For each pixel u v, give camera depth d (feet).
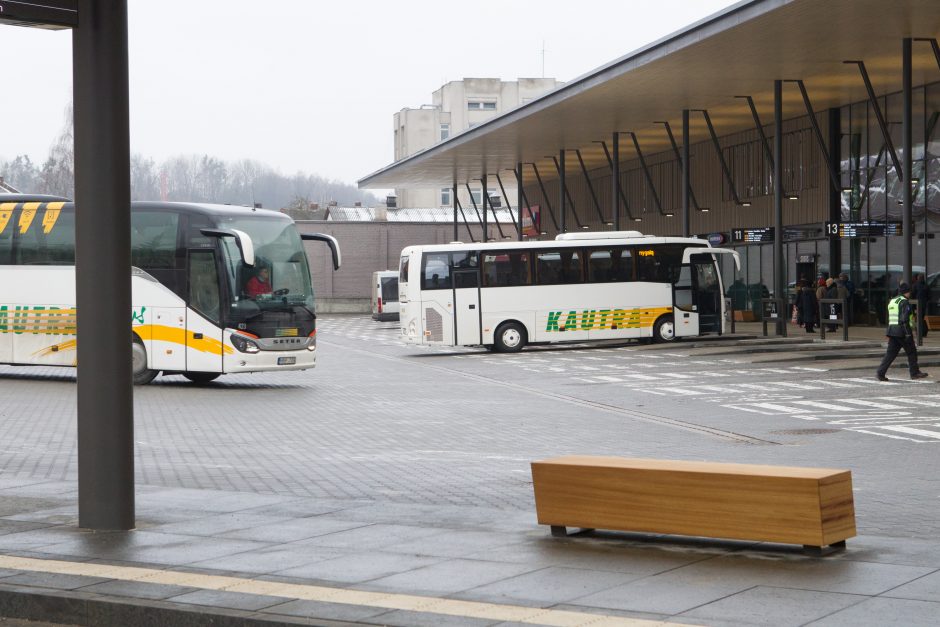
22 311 87.51
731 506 26.30
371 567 25.08
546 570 24.61
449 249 118.21
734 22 98.99
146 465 45.29
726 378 84.89
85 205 29.73
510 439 53.52
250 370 80.53
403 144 392.27
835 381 80.59
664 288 120.98
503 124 157.79
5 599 23.35
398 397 75.46
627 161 203.10
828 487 25.77
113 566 25.44
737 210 167.73
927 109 126.93
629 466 27.71
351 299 254.68
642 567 24.77
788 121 153.69
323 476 41.88
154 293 82.33
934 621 20.04
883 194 135.23
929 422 58.03
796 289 143.13
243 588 23.21
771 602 21.53
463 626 20.13
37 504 33.99
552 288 119.14
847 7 92.32
